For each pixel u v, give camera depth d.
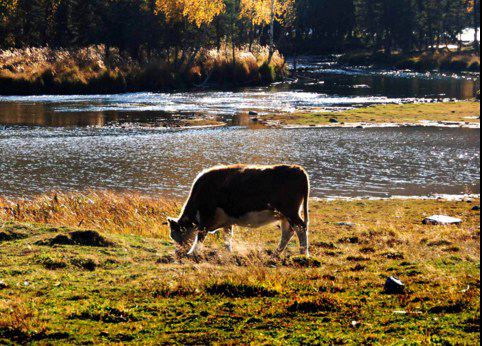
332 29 151.88
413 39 137.38
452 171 28.64
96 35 79.44
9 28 79.50
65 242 12.26
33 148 33.75
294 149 33.88
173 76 74.81
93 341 6.94
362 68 112.88
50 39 84.44
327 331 7.20
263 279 9.55
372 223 17.84
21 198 22.17
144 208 19.30
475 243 13.92
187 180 26.30
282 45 138.75
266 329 7.35
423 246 13.63
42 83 63.97
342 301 8.35
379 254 12.45
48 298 8.65
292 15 108.19
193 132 40.34
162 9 79.56
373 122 45.09
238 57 84.44
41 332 7.13
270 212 12.20
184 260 11.68
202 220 12.55
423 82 85.62
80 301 8.45
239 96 65.88
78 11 80.19
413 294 8.63
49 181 25.77
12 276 9.91
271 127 42.78
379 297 8.65
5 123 43.34
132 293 8.91
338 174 27.80
